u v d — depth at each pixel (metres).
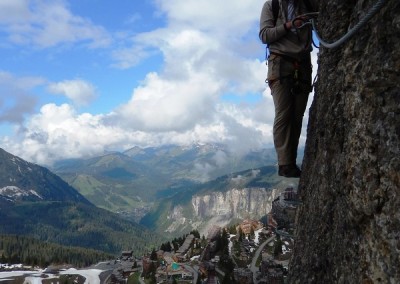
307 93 3.12
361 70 2.12
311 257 2.62
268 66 3.11
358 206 2.04
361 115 2.08
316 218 2.64
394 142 1.79
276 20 3.05
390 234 1.76
